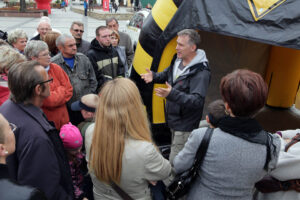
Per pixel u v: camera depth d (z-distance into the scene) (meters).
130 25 8.14
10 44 3.53
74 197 1.75
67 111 2.73
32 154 1.45
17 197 0.88
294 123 4.93
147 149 1.32
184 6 3.15
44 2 23.28
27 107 1.54
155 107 3.82
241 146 1.27
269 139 1.31
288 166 1.47
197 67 2.57
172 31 3.26
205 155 1.35
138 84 3.89
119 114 1.30
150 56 3.67
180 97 2.41
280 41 2.38
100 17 21.19
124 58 4.16
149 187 1.51
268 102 5.57
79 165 1.97
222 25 2.80
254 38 2.55
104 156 1.31
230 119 1.29
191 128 2.79
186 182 1.48
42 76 1.58
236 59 4.75
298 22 2.37
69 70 3.04
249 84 1.22
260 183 1.65
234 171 1.29
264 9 2.57
